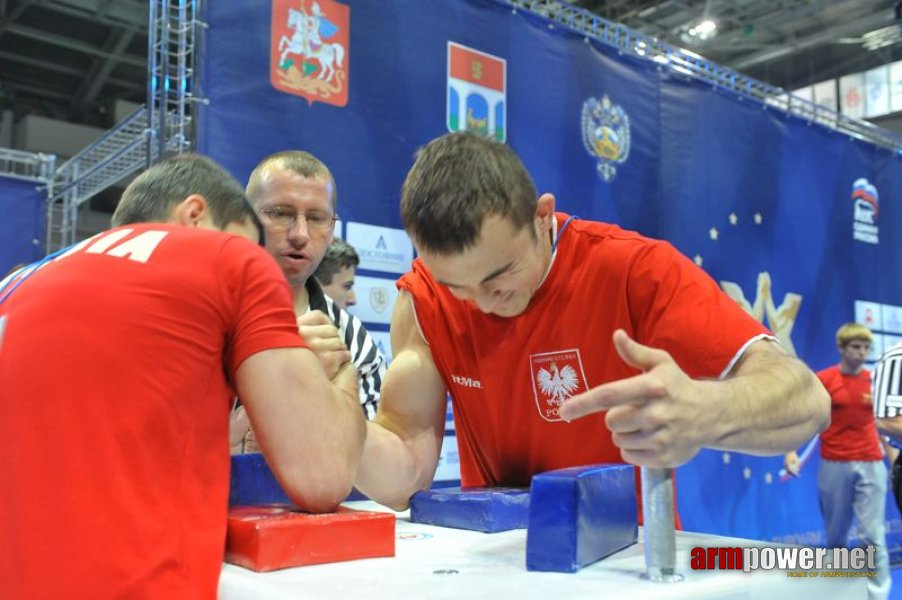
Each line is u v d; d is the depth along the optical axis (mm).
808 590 646
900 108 7363
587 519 659
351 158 2592
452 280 875
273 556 656
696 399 589
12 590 597
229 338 736
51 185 4102
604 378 1027
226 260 739
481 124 2953
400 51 2738
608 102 3385
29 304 688
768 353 855
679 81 3678
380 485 1038
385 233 2670
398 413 1138
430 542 797
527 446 1104
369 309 2629
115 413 632
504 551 744
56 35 6195
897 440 2520
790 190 4172
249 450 1373
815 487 4102
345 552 694
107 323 659
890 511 4512
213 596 624
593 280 1022
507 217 825
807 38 7094
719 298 953
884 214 4777
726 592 584
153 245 728
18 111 7023
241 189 919
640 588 567
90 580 583
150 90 2271
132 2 5781
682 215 3615
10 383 652
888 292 4750
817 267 4297
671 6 6496
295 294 1875
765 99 4238
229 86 2316
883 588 3537
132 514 608
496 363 1090
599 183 3320
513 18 3086
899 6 6418
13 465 626
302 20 2490
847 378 3684
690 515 3500
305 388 741
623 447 587
